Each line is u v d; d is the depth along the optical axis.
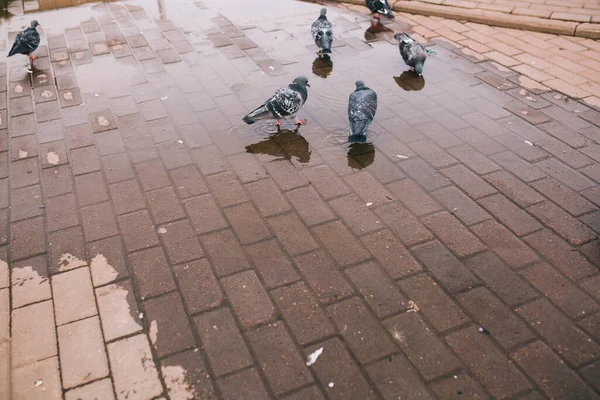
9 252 4.15
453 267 3.95
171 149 5.41
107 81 6.78
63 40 7.99
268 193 4.76
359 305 3.65
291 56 7.39
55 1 9.66
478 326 3.48
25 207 4.63
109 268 3.98
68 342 3.40
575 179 4.86
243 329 3.48
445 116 5.91
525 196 4.67
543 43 7.59
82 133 5.70
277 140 5.53
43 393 3.10
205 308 3.64
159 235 4.30
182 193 4.78
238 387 3.12
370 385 3.12
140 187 4.86
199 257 4.07
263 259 4.05
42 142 5.56
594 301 3.65
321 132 5.66
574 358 3.26
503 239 4.20
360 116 5.27
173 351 3.34
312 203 4.64
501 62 7.09
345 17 8.76
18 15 9.03
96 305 3.67
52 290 3.80
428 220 4.42
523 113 5.92
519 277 3.85
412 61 6.64
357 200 4.66
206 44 7.77
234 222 4.43
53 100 6.36
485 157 5.20
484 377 3.16
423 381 3.14
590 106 6.02
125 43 7.84
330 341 3.39
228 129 5.73
